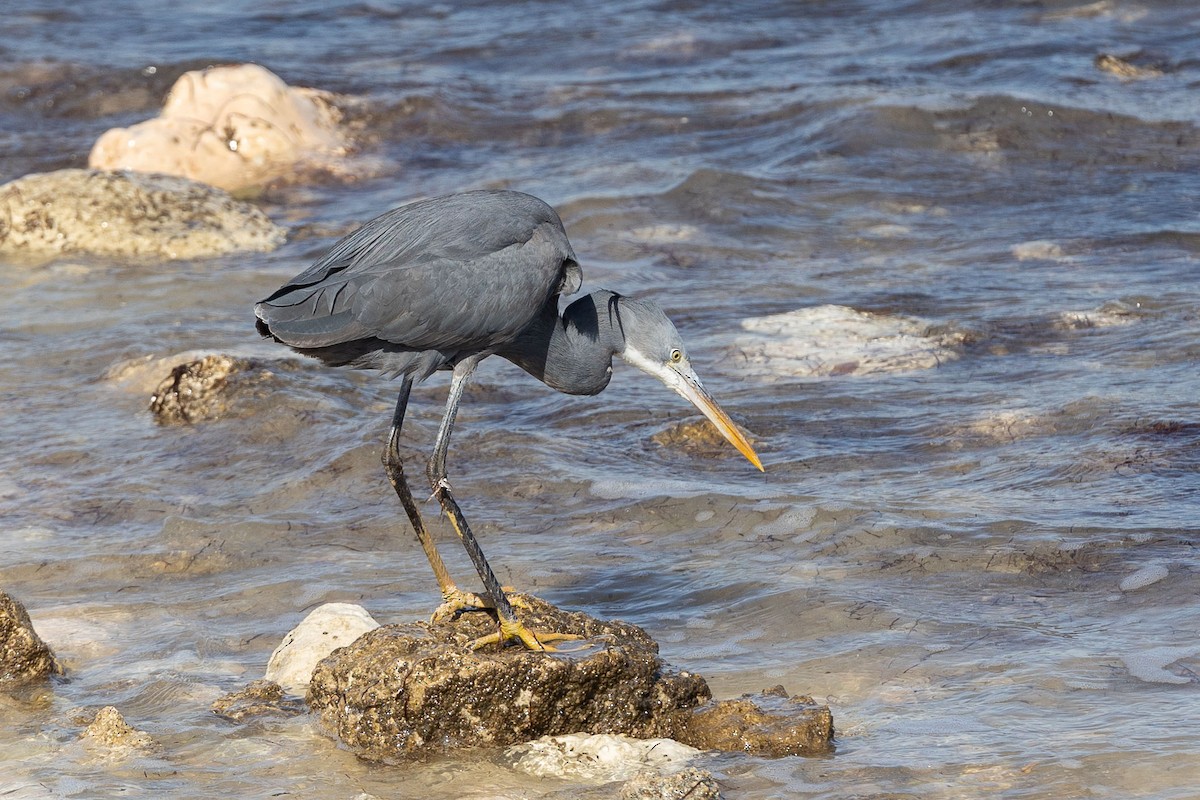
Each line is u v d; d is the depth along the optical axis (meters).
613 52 32.06
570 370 9.66
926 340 15.77
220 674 9.26
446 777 7.70
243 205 21.75
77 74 30.41
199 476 12.99
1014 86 26.72
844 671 8.80
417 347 8.82
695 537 11.25
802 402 14.20
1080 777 7.21
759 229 20.50
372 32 35.47
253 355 15.72
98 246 20.55
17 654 9.14
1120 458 12.02
